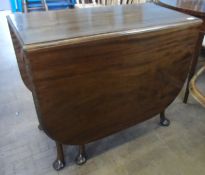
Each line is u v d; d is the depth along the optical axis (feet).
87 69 2.95
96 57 2.93
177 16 3.79
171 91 4.24
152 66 3.58
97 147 4.39
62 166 3.92
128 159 4.15
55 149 4.33
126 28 3.10
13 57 7.97
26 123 4.97
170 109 5.43
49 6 11.34
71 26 3.18
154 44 3.35
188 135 4.68
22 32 2.91
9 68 7.29
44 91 2.80
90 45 2.79
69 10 4.12
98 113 3.45
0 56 8.00
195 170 3.93
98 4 9.33
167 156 4.21
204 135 4.68
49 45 2.54
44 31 2.95
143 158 4.17
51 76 2.74
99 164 4.04
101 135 3.77
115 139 4.58
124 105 3.67
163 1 5.16
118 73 3.27
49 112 2.99
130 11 4.07
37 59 2.55
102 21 3.44
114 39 2.93
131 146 4.42
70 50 2.70
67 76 2.85
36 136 4.63
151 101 4.02
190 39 3.76
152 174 3.87
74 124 3.32
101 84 3.20
